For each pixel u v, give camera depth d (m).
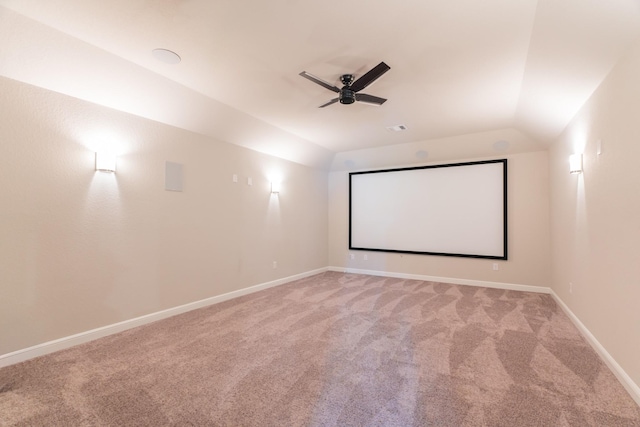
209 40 2.42
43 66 2.50
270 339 2.98
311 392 2.08
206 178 4.16
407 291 4.95
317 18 2.14
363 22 2.18
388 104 3.72
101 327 3.04
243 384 2.18
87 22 2.20
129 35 2.36
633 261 2.01
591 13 1.90
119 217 3.20
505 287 5.16
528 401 1.97
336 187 6.95
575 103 3.05
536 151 4.96
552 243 4.62
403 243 6.12
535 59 2.61
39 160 2.62
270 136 4.84
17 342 2.50
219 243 4.34
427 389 2.11
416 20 2.15
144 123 3.42
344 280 5.84
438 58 2.66
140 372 2.34
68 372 2.34
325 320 3.53
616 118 2.25
